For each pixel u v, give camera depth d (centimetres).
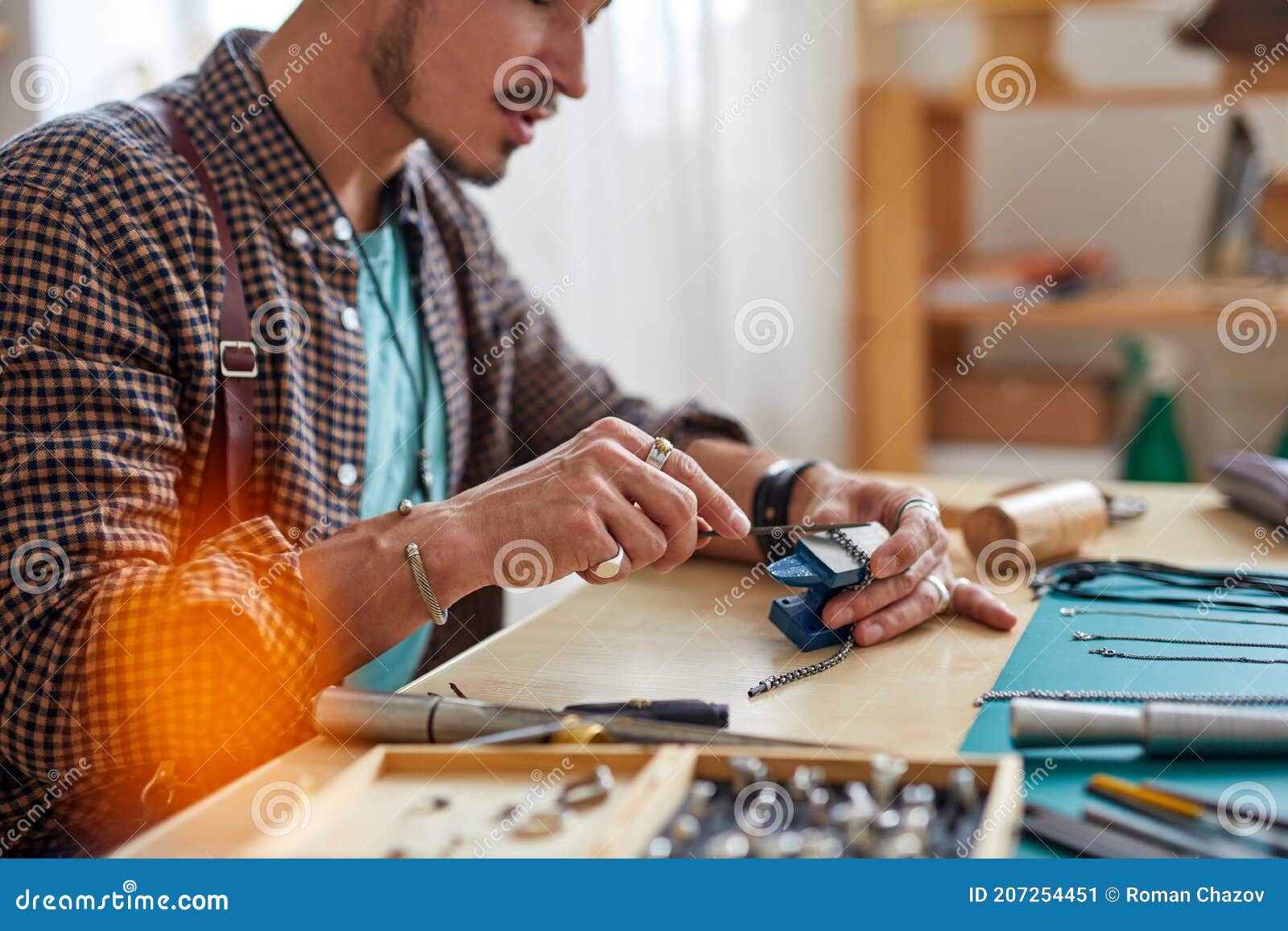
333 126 96
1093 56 233
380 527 71
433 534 70
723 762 52
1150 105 208
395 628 70
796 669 72
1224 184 214
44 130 85
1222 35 196
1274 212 209
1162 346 221
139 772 70
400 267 106
